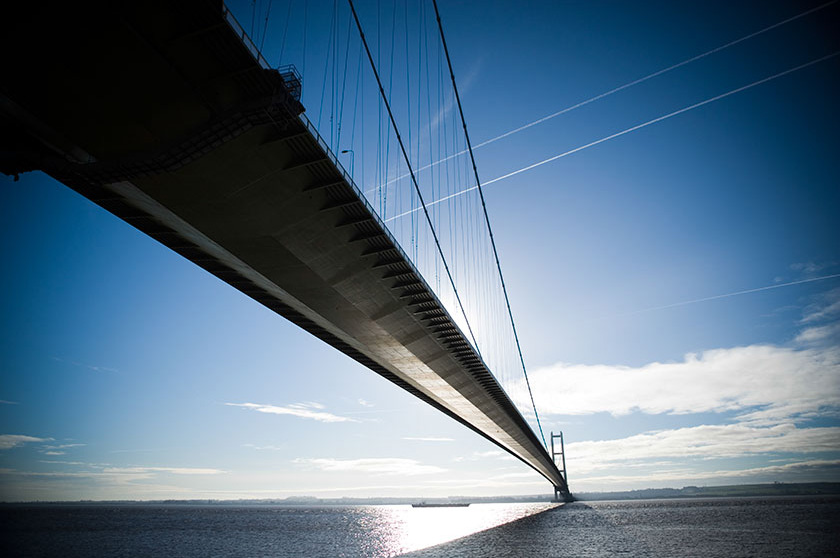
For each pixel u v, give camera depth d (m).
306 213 21.58
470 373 46.97
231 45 13.83
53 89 13.61
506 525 65.88
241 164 17.83
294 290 27.38
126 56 13.16
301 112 16.19
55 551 47.25
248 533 68.25
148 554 44.25
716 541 42.78
